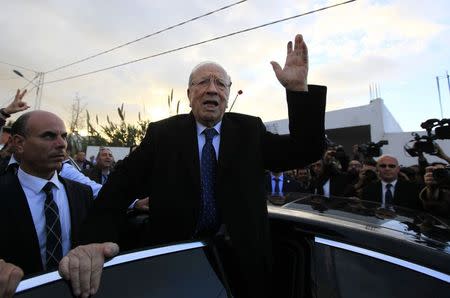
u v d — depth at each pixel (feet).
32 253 5.79
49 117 6.27
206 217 5.57
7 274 3.31
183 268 4.52
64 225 6.46
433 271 4.24
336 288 4.64
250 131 5.88
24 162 6.21
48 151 6.12
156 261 4.36
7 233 5.69
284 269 5.28
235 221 5.26
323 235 5.13
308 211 5.90
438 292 4.11
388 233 4.83
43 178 6.31
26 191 6.15
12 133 6.32
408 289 4.26
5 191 5.89
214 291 4.59
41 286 3.49
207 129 5.86
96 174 18.56
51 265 5.94
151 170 6.02
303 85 5.52
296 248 5.28
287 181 18.79
